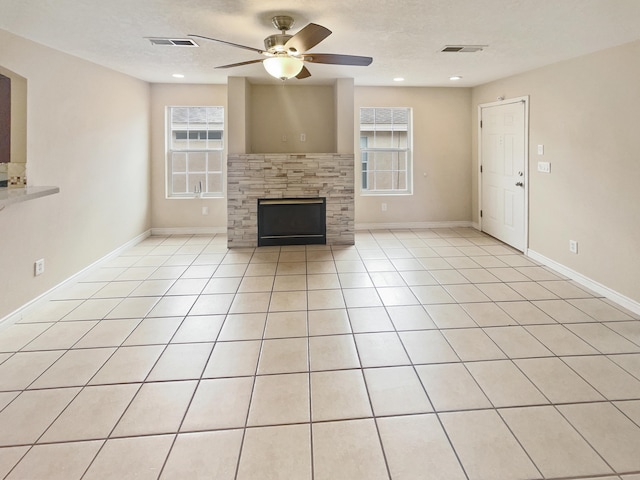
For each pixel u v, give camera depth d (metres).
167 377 2.43
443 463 1.75
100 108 4.58
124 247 5.34
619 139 3.50
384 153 6.66
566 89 4.21
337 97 5.52
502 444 1.86
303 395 2.25
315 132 6.11
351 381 2.38
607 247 3.67
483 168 6.26
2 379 2.39
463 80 5.71
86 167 4.29
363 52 3.98
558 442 1.87
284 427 1.99
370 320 3.22
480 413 2.08
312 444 1.88
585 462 1.75
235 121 5.45
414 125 6.51
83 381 2.38
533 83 4.82
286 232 5.67
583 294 3.76
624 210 3.46
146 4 2.68
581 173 4.01
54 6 2.69
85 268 4.31
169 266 4.72
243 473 1.71
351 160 5.62
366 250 5.43
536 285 4.01
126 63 4.45
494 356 2.64
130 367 2.54
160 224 6.36
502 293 3.80
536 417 2.04
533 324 3.12
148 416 2.07
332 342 2.86
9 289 3.11
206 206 6.40
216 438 1.92
